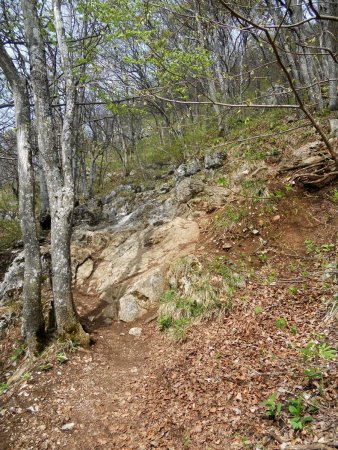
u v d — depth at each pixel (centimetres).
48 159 684
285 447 327
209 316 628
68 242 670
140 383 525
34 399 516
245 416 396
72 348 621
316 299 569
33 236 674
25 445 441
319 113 989
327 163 282
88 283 927
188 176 1186
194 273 718
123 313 757
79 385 541
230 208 885
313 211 771
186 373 510
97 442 428
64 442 436
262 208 826
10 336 757
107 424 454
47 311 767
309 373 394
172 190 1204
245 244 782
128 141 2133
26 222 674
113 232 1084
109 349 649
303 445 315
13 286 910
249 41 1245
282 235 759
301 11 799
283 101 1237
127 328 720
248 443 357
